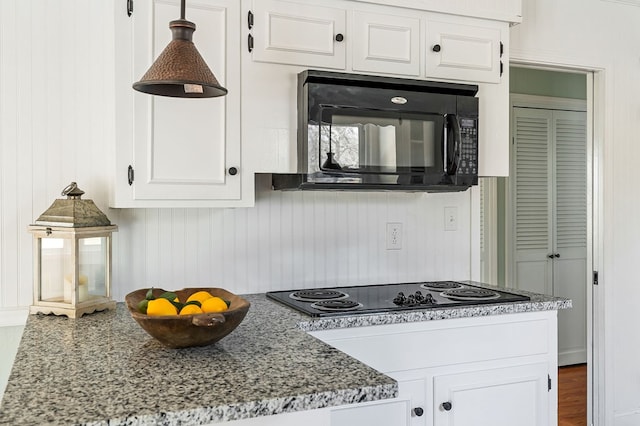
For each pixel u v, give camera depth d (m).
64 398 1.05
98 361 1.31
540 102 4.29
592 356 3.12
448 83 2.30
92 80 2.13
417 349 2.02
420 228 2.69
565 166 4.40
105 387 1.12
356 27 2.23
